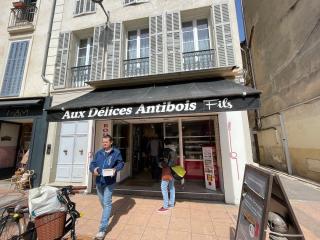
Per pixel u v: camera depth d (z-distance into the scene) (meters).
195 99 3.79
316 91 6.65
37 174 6.28
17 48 7.79
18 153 7.98
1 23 8.30
